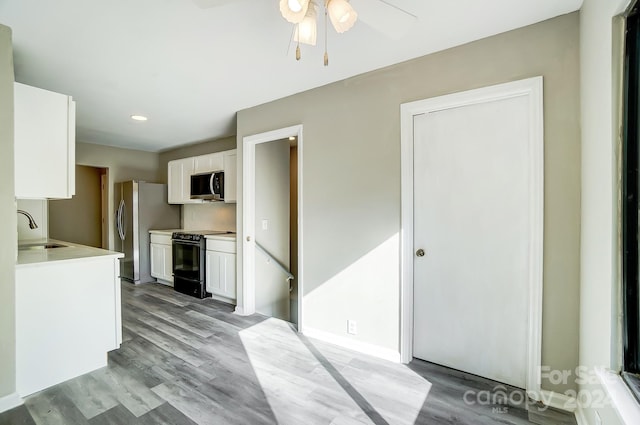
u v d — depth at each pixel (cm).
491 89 194
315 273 276
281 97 297
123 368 226
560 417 171
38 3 157
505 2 161
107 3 157
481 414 173
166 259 474
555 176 177
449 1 159
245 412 176
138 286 474
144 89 276
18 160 195
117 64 227
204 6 127
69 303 213
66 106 216
